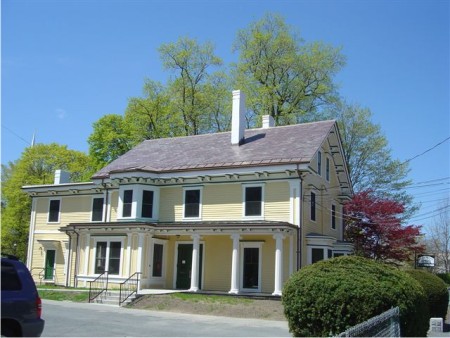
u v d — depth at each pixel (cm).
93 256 3030
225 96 4747
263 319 2086
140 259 2781
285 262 2625
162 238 2966
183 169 2970
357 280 1177
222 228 2627
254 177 2809
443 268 6197
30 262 3538
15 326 947
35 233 3572
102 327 1596
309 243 2714
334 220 3288
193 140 3516
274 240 2700
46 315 1834
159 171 3058
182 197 2994
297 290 1212
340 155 3319
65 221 3462
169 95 4853
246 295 2425
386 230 3195
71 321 1702
